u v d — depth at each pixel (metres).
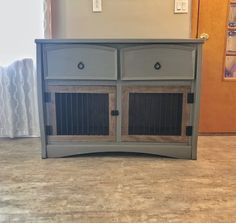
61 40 1.86
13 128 2.48
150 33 2.41
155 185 1.60
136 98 1.96
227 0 2.43
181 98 1.95
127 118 1.99
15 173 1.75
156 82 1.93
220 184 1.61
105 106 1.98
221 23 2.47
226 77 2.59
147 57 1.89
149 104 1.97
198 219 1.26
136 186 1.58
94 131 2.01
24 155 2.08
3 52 2.38
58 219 1.26
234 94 2.59
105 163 1.93
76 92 1.96
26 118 2.49
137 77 1.92
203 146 2.30
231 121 2.63
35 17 2.33
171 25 2.41
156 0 2.37
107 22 2.38
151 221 1.24
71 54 1.90
